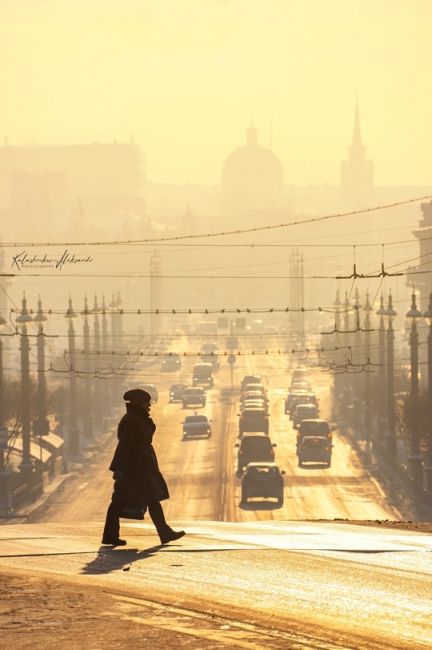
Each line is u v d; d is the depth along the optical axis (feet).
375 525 201.36
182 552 139.74
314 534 165.68
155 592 113.50
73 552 139.85
